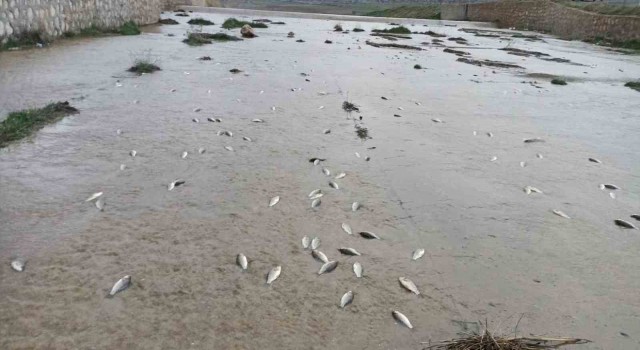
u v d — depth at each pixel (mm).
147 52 12453
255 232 4012
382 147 6285
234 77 10016
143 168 5094
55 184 4566
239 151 5789
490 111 8750
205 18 26328
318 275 3498
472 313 3197
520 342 2869
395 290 3385
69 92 7828
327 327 2984
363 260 3727
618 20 25125
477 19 38938
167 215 4168
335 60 13656
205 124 6688
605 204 5051
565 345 2926
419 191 5023
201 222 4098
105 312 2959
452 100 9453
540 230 4383
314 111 7785
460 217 4520
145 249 3637
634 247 4191
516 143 6906
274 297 3223
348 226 4207
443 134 7102
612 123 8477
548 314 3230
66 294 3086
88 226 3887
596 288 3555
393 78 11406
